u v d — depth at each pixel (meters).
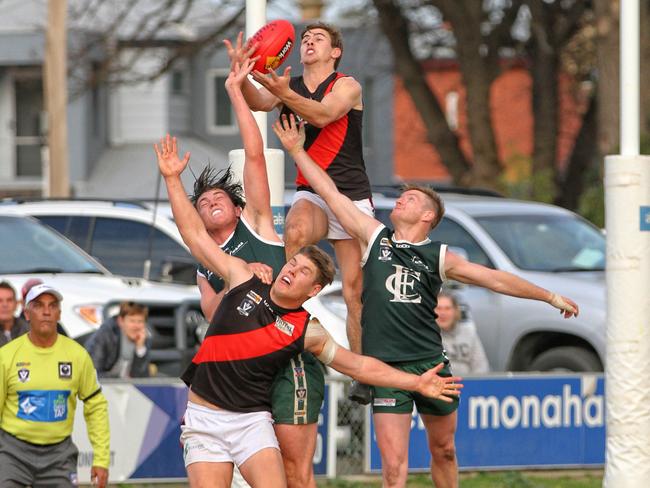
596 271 47.81
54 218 46.69
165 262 45.97
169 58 90.69
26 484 29.20
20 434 29.03
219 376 23.80
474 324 45.84
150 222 46.50
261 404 23.95
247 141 24.47
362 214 25.59
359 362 23.95
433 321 26.48
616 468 33.09
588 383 40.00
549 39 96.50
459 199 51.22
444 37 100.75
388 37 96.12
